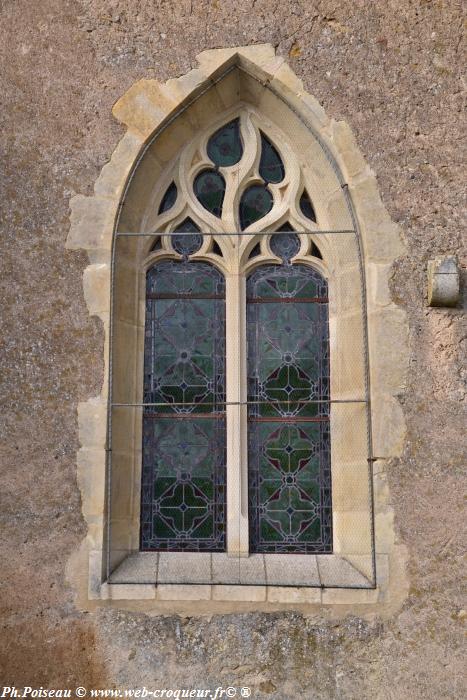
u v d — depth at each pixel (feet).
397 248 13.32
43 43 14.21
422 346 12.98
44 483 12.67
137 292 14.21
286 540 13.52
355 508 13.12
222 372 14.17
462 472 12.54
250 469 13.79
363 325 13.21
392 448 12.67
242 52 13.97
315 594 12.32
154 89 13.97
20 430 12.84
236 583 12.44
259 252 14.69
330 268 14.44
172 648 12.19
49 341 13.15
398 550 12.35
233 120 15.05
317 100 13.87
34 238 13.50
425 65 13.94
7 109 13.97
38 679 12.09
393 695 11.88
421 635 12.07
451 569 12.25
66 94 13.99
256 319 14.42
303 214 14.71
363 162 13.64
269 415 14.01
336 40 14.07
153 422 13.98
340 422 13.76
